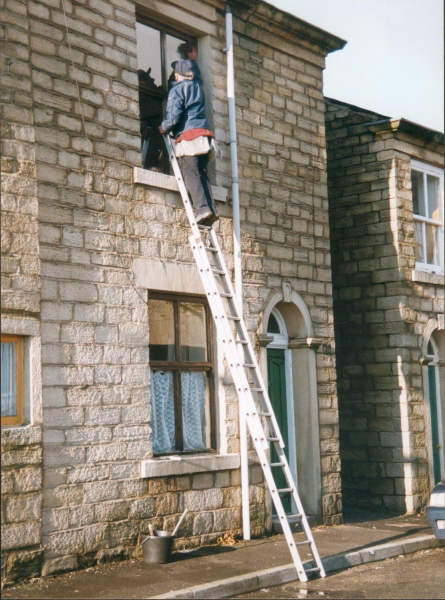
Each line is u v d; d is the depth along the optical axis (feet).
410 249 51.03
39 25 31.19
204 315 37.70
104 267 32.45
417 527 41.83
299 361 42.65
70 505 29.89
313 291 43.29
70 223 31.35
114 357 32.32
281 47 43.21
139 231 34.09
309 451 41.91
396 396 49.37
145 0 35.99
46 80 31.17
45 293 30.09
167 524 33.55
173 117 34.37
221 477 36.45
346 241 52.06
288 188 42.60
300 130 43.96
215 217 34.50
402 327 49.65
